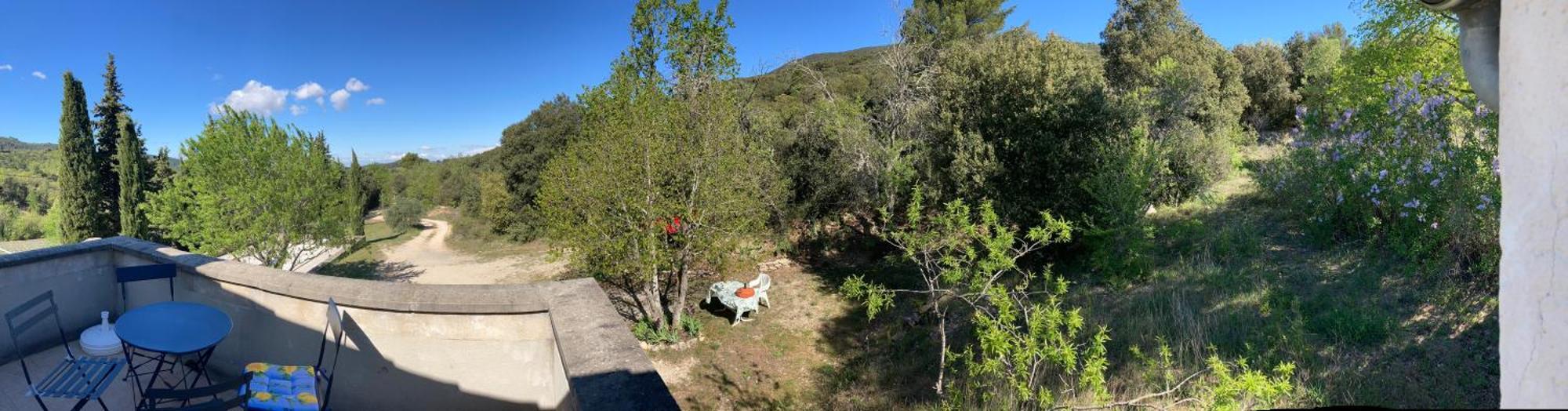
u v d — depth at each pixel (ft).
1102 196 29.25
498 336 10.15
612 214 33.04
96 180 76.84
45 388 9.43
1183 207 36.99
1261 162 37.73
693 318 35.37
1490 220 17.54
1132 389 15.98
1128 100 36.47
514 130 88.43
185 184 41.88
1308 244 25.17
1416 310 17.44
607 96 34.17
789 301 39.68
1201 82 48.11
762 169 41.68
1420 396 13.41
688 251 34.50
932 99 45.21
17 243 105.40
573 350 8.02
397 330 10.38
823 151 54.39
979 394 18.37
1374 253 21.77
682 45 35.45
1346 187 22.62
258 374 9.67
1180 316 20.85
